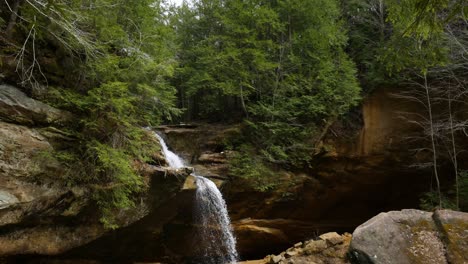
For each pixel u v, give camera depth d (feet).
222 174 38.09
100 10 23.84
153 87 29.37
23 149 19.72
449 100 40.65
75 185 21.77
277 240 41.27
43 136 21.15
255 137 42.42
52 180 20.63
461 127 41.60
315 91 43.91
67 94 22.75
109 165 22.24
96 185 22.59
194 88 45.65
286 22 43.98
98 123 23.61
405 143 44.98
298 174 41.91
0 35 20.34
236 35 43.98
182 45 52.90
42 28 21.22
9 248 19.11
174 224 31.71
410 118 45.06
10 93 20.45
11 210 18.43
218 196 34.99
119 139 24.90
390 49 21.50
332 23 44.80
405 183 48.44
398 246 18.07
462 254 17.15
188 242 33.14
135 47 26.61
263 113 41.83
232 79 43.16
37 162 20.08
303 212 43.80
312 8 43.68
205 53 45.29
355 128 45.52
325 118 43.50
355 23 51.11
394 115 45.50
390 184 48.11
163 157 29.76
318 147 42.32
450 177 46.98
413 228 18.94
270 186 38.86
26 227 19.90
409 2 17.62
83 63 24.25
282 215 41.81
